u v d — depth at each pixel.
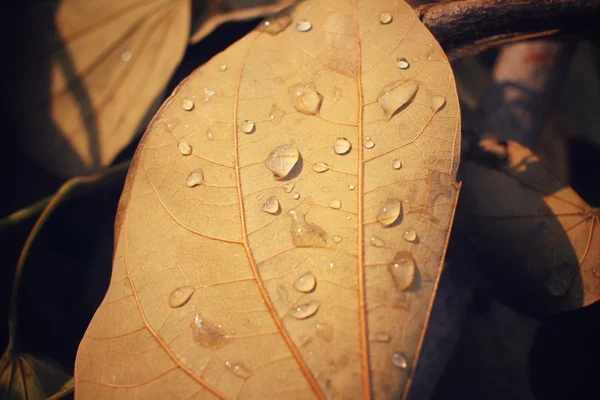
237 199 0.13
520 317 0.17
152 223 0.13
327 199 0.13
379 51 0.14
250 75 0.14
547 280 0.14
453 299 0.15
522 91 0.18
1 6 0.18
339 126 0.13
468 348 0.16
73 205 0.18
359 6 0.14
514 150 0.15
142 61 0.17
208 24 0.17
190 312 0.12
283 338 0.12
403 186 0.13
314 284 0.12
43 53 0.18
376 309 0.12
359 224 0.12
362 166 0.13
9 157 0.18
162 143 0.14
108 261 0.18
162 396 0.12
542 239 0.14
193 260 0.13
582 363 0.15
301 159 0.13
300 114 0.13
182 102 0.14
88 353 0.13
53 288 0.18
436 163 0.13
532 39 0.15
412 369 0.12
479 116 0.17
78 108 0.17
